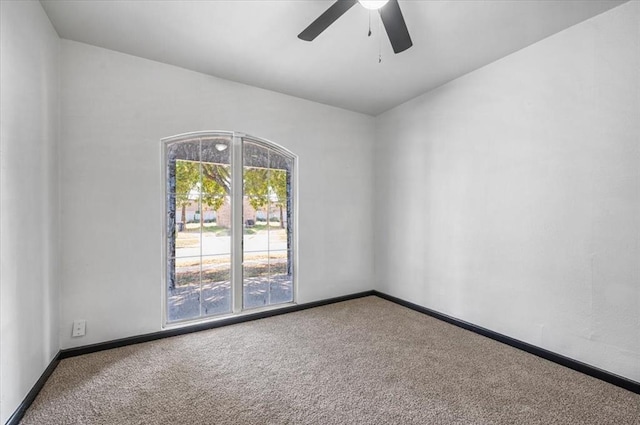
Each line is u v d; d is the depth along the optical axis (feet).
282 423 5.21
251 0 6.19
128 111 8.20
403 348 8.09
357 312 10.95
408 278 11.55
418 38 7.55
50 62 6.78
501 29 7.19
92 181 7.74
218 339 8.61
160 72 8.64
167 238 9.04
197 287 9.53
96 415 5.39
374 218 13.17
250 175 10.50
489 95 8.81
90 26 6.98
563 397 5.94
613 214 6.43
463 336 8.87
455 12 6.60
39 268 6.14
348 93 10.84
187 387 6.24
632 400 5.85
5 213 4.85
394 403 5.75
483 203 8.98
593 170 6.72
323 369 6.98
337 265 12.19
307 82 9.96
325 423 5.21
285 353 7.77
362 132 12.89
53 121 6.95
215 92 9.50
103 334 7.89
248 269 10.45
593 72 6.70
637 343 6.12
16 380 5.18
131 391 6.09
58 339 7.25
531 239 7.84
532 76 7.80
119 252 8.10
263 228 10.77
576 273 7.00
